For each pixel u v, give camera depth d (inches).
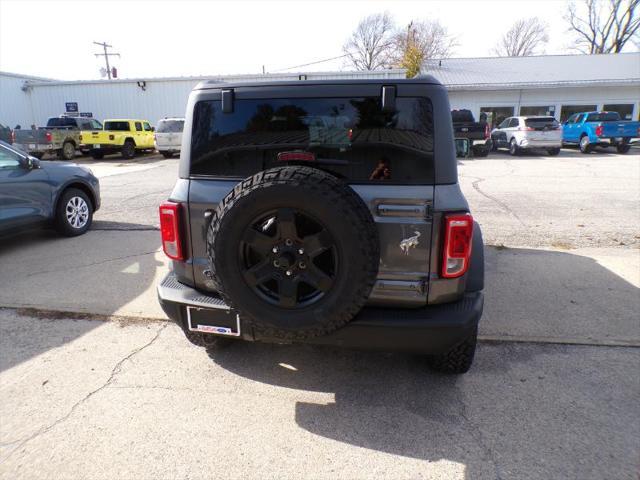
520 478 85.3
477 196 369.4
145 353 131.8
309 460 90.4
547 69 1093.8
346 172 97.8
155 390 113.7
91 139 771.4
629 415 103.3
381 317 96.2
